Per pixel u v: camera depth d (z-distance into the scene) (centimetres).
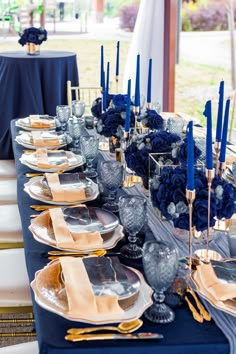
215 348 94
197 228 123
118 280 109
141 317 100
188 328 98
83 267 113
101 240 133
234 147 237
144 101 253
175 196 123
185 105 500
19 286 163
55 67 405
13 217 214
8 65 396
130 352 92
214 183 125
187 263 120
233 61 484
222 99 138
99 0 538
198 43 496
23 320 158
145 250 100
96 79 550
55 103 413
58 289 107
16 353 132
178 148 161
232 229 133
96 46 548
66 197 164
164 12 437
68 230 136
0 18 520
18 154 219
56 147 230
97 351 92
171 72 445
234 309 102
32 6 526
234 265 119
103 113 218
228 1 475
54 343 93
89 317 98
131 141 186
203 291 108
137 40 450
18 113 407
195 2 485
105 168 158
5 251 188
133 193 173
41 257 126
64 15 538
